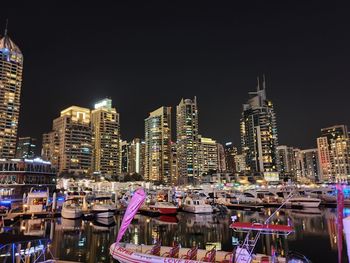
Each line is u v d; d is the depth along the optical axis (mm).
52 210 76750
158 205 86688
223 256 26859
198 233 55094
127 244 31766
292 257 24547
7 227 59344
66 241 45812
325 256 36656
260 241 45875
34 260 28406
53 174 128375
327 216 81938
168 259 26656
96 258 35062
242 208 106000
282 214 88125
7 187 107062
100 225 64125
